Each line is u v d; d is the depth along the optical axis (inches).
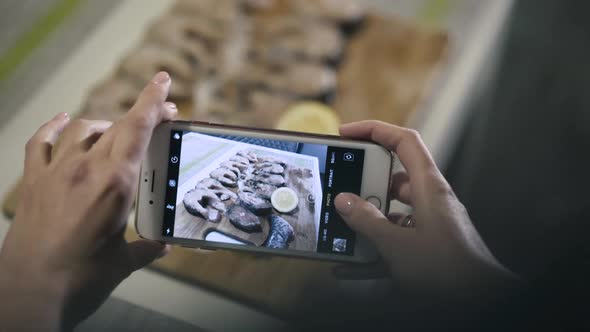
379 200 18.0
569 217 27.6
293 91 24.3
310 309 21.0
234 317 20.9
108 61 26.1
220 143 17.8
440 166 24.2
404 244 16.8
